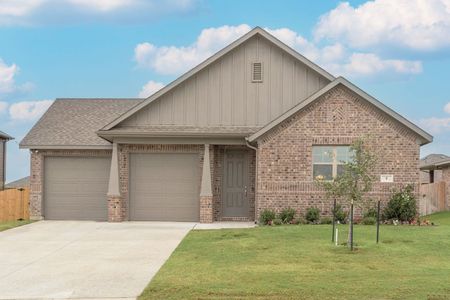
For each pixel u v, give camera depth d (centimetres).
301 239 1596
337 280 1086
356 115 2044
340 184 1441
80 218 2355
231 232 1781
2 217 2236
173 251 1470
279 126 2053
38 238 1767
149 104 2261
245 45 2266
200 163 2230
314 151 2058
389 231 1753
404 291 995
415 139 2034
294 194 2045
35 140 2334
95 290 1052
